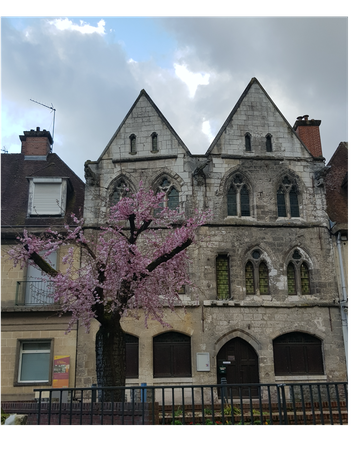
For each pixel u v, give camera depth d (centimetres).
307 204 2014
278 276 1909
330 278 1920
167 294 1405
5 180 2200
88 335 1784
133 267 1228
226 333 1817
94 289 1223
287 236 1958
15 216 2005
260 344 1816
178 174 1988
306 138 2262
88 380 1739
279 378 1788
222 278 1908
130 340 1808
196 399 1738
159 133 2042
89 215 1938
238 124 2072
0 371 1767
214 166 2003
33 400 1691
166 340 1820
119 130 2056
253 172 2020
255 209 1975
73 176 2255
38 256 1267
